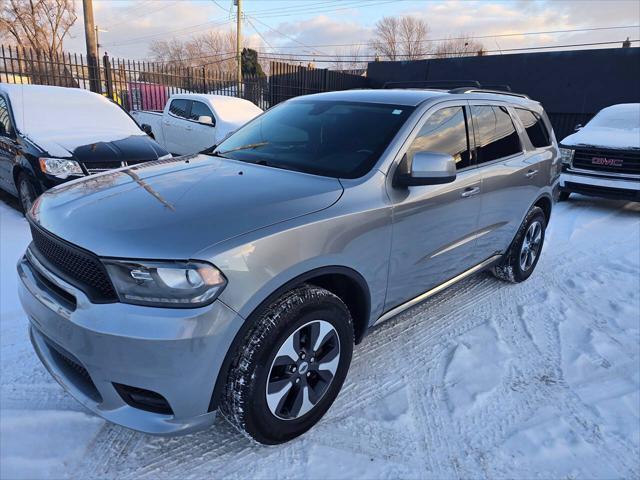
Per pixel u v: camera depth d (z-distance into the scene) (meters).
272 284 2.14
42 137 5.84
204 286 1.93
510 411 2.81
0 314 3.61
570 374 3.22
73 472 2.23
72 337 2.04
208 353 1.98
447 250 3.40
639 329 3.92
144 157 6.04
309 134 3.28
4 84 6.84
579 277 5.07
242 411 2.15
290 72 16.31
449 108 3.42
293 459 2.37
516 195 4.17
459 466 2.38
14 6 29.41
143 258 1.93
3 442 2.36
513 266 4.55
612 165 8.20
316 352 2.42
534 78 17.14
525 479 2.33
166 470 2.28
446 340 3.59
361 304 2.76
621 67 15.45
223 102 10.44
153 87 15.26
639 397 3.00
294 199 2.41
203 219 2.14
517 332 3.78
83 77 13.28
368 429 2.60
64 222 2.26
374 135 3.03
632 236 6.84
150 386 1.97
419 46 52.53
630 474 2.38
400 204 2.81
